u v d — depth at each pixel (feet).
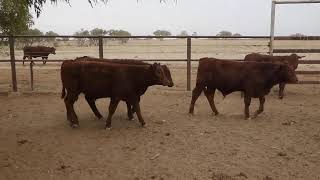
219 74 31.73
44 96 42.78
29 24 58.34
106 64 28.58
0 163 22.08
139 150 24.27
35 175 20.47
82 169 21.29
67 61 29.30
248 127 29.50
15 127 29.89
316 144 25.30
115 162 22.30
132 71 28.63
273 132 28.17
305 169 21.07
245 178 19.92
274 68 31.35
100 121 31.42
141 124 29.68
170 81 29.78
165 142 25.82
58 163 22.16
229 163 21.98
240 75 31.24
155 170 21.06
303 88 48.14
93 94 29.01
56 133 28.12
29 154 23.65
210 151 24.00
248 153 23.61
